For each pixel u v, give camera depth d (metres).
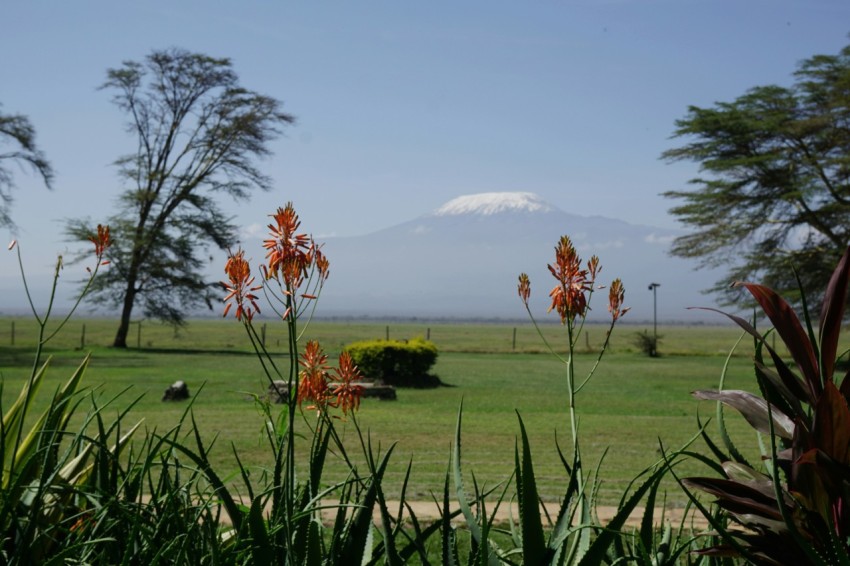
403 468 9.91
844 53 44.41
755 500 2.06
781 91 46.16
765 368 2.12
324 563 2.18
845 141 43.62
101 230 2.05
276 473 2.23
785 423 2.16
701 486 2.10
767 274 44.53
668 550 2.25
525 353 49.50
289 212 2.01
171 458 2.60
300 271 2.01
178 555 2.04
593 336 101.00
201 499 2.45
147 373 27.56
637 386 25.61
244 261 2.00
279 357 39.66
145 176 48.06
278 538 2.18
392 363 26.00
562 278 2.46
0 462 2.14
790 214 44.59
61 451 5.71
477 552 2.11
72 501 2.57
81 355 39.66
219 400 18.61
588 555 1.97
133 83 48.25
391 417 16.48
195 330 123.75
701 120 45.44
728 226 45.97
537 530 1.92
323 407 2.21
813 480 1.98
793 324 2.09
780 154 43.66
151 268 46.97
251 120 48.69
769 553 2.04
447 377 28.88
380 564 2.40
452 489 8.41
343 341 69.81
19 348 46.19
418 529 2.21
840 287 2.05
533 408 18.83
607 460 10.99
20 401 2.73
